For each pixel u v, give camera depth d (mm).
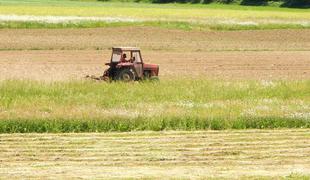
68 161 45906
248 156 47938
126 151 49031
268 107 66125
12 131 56062
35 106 63969
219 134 55688
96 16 175875
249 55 129000
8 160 45906
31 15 172250
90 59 117500
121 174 41781
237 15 191500
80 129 57062
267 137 54562
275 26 172750
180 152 48938
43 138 53094
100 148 49906
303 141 53094
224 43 147250
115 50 87375
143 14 185750
